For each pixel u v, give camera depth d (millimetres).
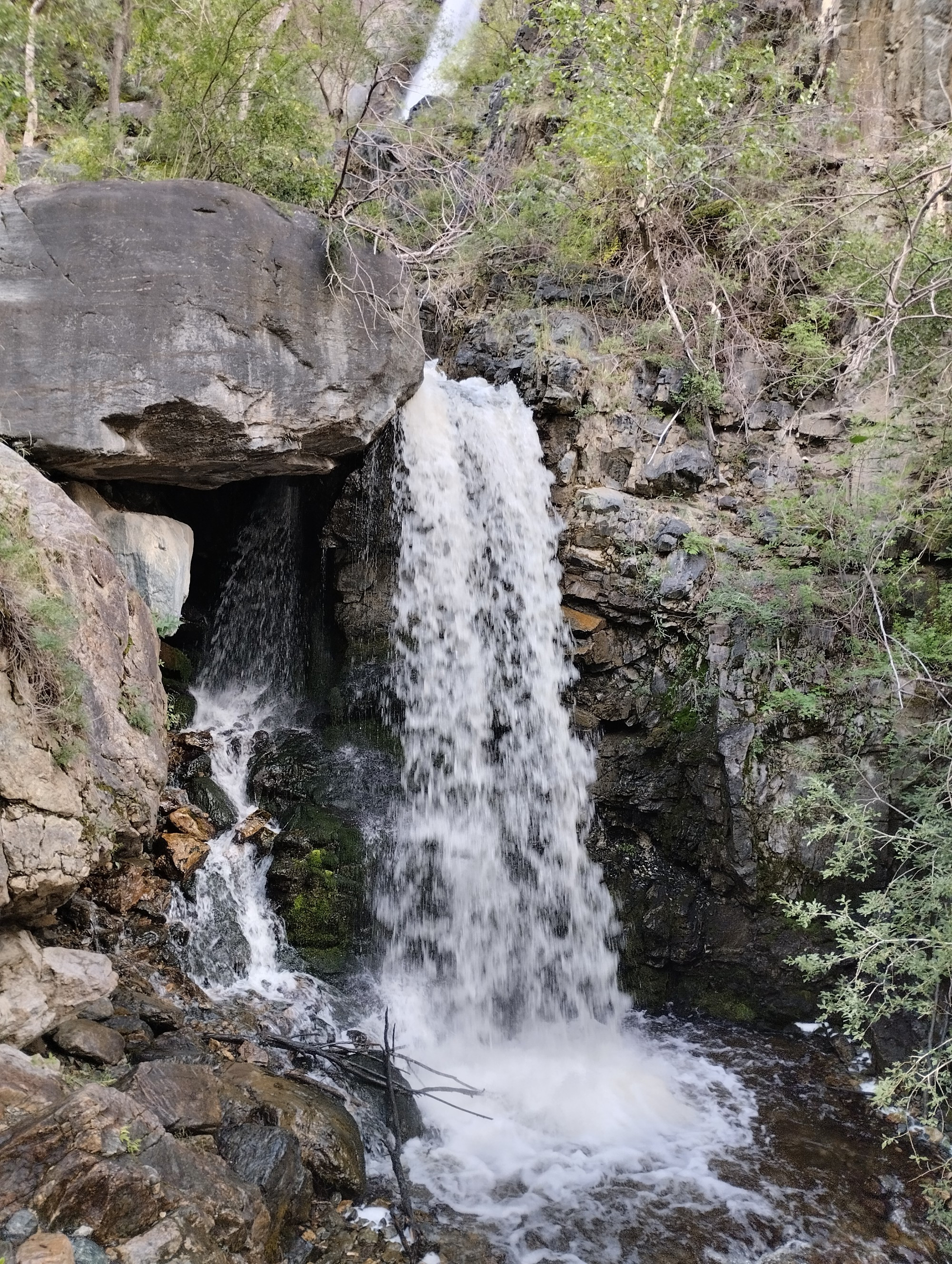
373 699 8039
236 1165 4055
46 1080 3822
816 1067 6855
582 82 9664
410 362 7145
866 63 10000
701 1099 6438
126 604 5523
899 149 9266
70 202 5840
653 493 8500
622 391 8773
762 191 9617
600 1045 7117
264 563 8930
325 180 7121
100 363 5836
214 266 6074
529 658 8180
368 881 6949
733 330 9188
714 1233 5094
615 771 7918
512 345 8953
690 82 9250
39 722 4375
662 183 9414
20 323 5734
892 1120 6230
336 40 12219
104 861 5098
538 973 7555
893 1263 4984
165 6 7734
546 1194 5293
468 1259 4625
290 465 6883
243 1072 4859
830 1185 5570
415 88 15508
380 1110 5504
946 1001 6270
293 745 7773
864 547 7543
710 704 7766
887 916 6836
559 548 8281
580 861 7828
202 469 6688
